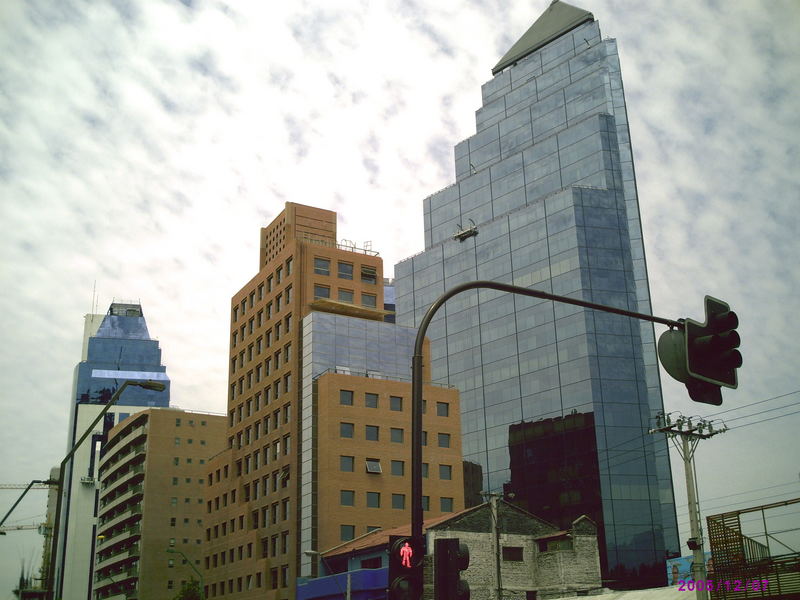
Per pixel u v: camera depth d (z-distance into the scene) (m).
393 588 13.05
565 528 115.31
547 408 123.62
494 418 131.50
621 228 130.12
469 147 163.62
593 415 117.00
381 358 103.31
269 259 120.06
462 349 141.25
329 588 79.44
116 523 162.38
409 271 158.12
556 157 141.62
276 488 97.56
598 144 135.75
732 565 40.56
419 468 13.89
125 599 152.12
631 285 126.62
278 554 93.75
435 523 71.50
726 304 13.70
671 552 110.94
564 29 155.38
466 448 134.38
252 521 101.25
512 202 146.75
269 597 92.12
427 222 163.38
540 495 120.19
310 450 92.25
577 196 130.50
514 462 125.69
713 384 13.19
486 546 70.88
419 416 14.13
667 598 55.16
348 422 92.00
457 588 13.02
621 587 107.62
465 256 146.62
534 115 152.50
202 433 160.12
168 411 158.75
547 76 153.88
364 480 90.19
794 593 37.94
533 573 72.81
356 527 87.88
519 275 135.12
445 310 147.12
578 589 70.62
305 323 100.56
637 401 119.00
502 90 162.75
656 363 122.00
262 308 111.38
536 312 130.38
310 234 115.62
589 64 147.25
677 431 49.19
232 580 102.06
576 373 121.31
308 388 96.50
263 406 105.62
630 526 111.50
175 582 149.25
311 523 88.56
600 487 113.00
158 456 155.25
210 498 113.75
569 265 127.81
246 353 113.50
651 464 115.69
